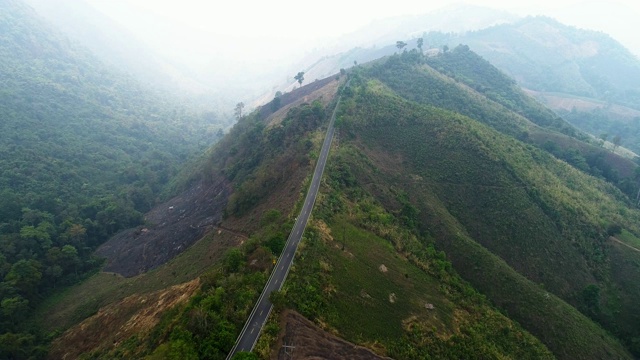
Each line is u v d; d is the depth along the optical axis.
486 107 196.25
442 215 110.69
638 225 128.50
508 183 120.19
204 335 56.25
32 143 190.25
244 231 101.19
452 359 65.75
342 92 167.50
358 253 81.62
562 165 149.62
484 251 100.06
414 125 143.00
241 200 117.50
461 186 121.12
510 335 78.12
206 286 68.31
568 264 105.25
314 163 113.25
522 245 107.38
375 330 64.75
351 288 71.25
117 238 144.38
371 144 135.12
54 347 86.94
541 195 119.12
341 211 94.31
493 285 93.12
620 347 88.81
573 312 90.81
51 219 139.00
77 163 195.25
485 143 133.50
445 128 138.88
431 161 129.25
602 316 96.44
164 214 159.38
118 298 99.06
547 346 82.31
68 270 123.31
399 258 86.81
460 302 81.31
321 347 58.22
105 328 85.25
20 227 131.12
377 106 152.00
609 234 116.19
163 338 61.09
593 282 103.44
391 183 120.38
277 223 89.50
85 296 110.88
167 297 80.12
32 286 107.88
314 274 70.31
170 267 105.50
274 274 70.62
